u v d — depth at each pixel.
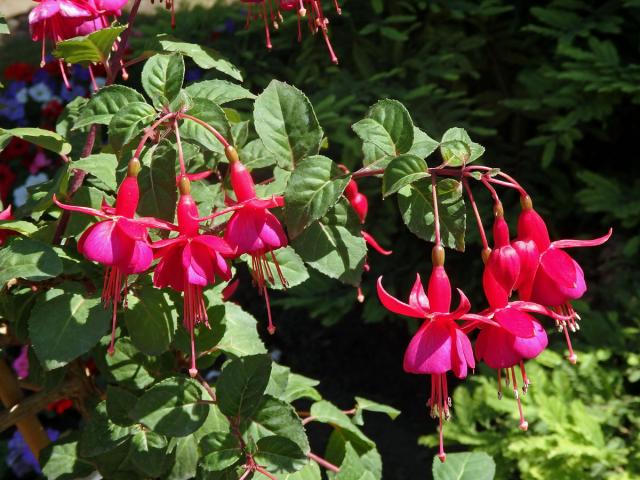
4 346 0.58
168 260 0.44
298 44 1.44
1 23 0.55
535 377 1.00
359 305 1.60
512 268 0.44
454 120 1.26
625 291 1.19
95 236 0.42
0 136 0.52
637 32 1.30
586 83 1.22
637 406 0.99
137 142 0.49
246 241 0.44
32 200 0.55
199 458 0.51
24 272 0.46
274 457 0.49
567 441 0.90
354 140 1.21
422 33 1.35
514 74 1.41
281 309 1.62
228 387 0.49
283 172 0.55
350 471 0.53
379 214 1.35
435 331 0.44
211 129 0.45
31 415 0.60
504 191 1.33
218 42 1.46
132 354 0.55
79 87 1.51
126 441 0.55
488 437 0.98
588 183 1.25
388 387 1.45
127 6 2.01
